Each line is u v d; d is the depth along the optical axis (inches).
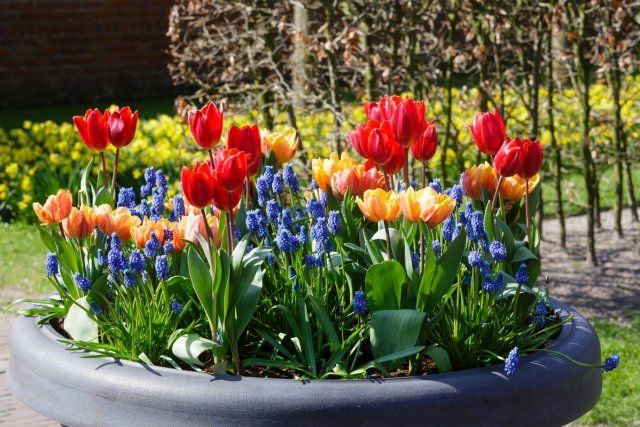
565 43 310.0
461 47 220.4
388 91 212.4
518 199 97.9
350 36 188.9
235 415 73.7
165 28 508.4
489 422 75.1
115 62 499.8
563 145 304.5
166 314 86.2
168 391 75.7
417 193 81.4
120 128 98.4
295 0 212.5
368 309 90.4
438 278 82.0
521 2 227.9
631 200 287.6
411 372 84.7
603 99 331.3
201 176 78.9
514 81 250.1
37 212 93.8
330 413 72.9
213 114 86.7
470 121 297.7
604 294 227.3
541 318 90.4
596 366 83.4
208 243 84.5
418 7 206.8
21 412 136.4
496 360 85.7
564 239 261.0
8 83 478.3
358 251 94.0
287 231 87.4
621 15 233.6
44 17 480.4
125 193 104.5
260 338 91.3
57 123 437.7
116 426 77.3
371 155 88.6
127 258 95.7
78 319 89.4
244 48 234.8
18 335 89.4
